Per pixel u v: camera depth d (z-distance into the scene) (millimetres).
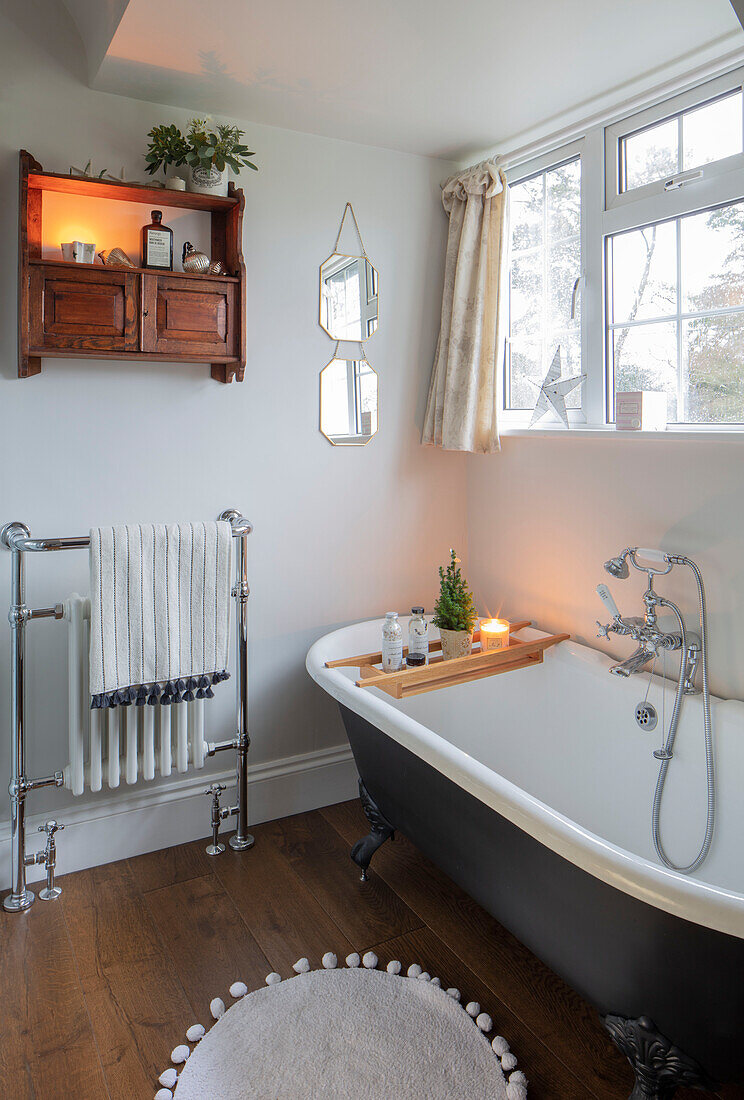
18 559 2141
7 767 2324
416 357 2947
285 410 2676
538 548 2773
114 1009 1860
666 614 2291
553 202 2711
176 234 2396
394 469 2945
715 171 2131
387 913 2227
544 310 2787
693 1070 1434
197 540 2260
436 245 2939
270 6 1818
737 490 2068
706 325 2215
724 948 1288
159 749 2412
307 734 2840
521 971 1986
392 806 2213
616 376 2521
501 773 2648
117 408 2379
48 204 2205
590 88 2299
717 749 2023
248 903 2275
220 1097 1607
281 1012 1832
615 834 2314
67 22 2217
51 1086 1651
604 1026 1635
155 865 2482
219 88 2273
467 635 2549
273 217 2576
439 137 2678
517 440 2846
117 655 2168
